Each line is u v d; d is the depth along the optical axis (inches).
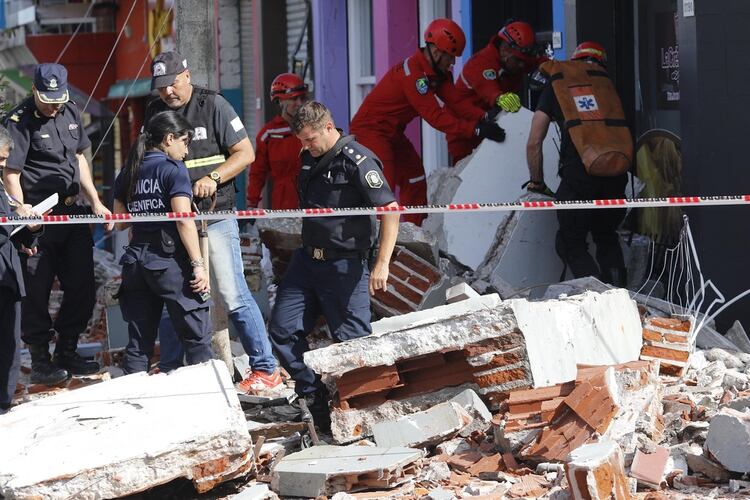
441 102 1590.8
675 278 1246.3
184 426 748.6
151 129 952.3
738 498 709.9
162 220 916.6
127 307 968.3
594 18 1487.5
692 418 848.3
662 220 1387.8
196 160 1024.9
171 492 760.3
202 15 1529.3
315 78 2266.2
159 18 2797.7
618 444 751.7
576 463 671.1
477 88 1407.5
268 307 1357.0
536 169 1293.1
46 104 1121.4
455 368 861.8
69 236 1168.8
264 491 749.9
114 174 3228.3
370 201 877.2
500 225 1327.5
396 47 1961.1
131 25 3083.2
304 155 903.1
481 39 1780.3
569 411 784.3
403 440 828.0
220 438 741.3
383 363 850.8
